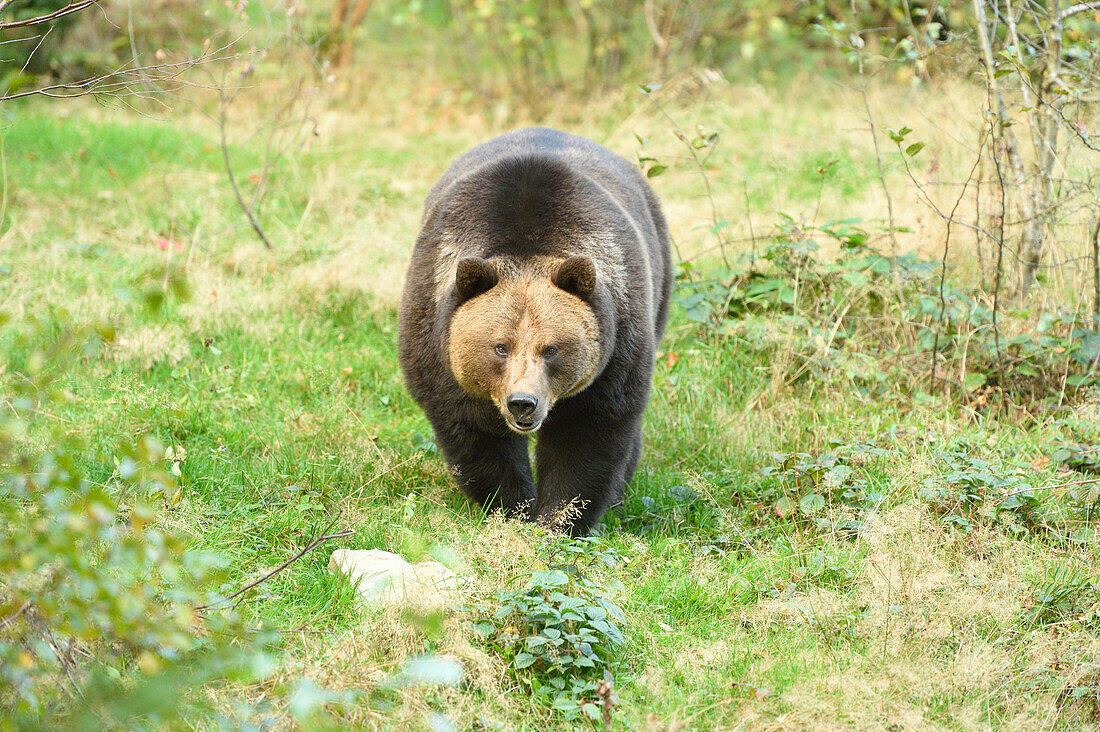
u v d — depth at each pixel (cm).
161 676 539
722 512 943
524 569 727
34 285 1318
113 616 504
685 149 2020
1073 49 1307
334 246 1534
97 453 916
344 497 930
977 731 627
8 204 1620
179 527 770
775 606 748
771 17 2492
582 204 902
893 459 1005
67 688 543
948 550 834
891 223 1295
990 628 741
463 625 662
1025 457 1059
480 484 932
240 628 570
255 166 1945
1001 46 1434
